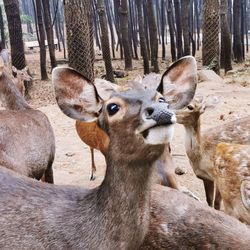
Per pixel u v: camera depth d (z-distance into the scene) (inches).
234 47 207.8
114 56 247.6
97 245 25.3
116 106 23.7
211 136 50.3
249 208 40.3
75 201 26.8
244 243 30.3
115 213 25.0
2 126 43.2
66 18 85.5
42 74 173.2
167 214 32.1
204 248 30.8
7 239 26.1
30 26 384.8
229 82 124.5
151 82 41.3
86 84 26.3
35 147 45.6
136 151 23.6
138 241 25.7
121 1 189.5
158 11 318.0
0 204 27.0
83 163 66.0
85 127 56.5
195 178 58.6
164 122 21.8
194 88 27.0
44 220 26.2
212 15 129.6
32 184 28.3
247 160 40.9
